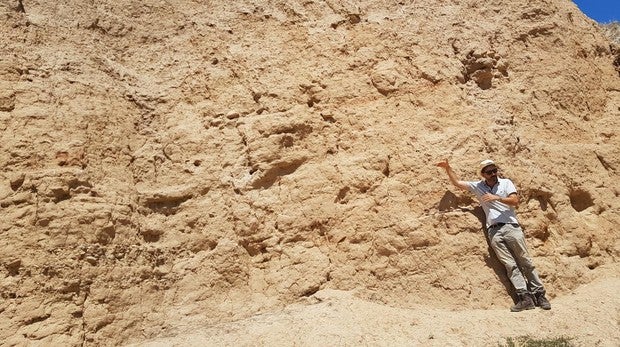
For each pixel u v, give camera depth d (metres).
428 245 5.20
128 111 5.85
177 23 6.81
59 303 4.47
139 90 6.12
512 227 5.05
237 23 6.82
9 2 5.90
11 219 4.64
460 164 5.53
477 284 5.00
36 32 5.87
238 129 6.00
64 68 5.71
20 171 4.88
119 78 6.09
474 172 5.49
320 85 6.22
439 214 5.32
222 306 5.07
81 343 4.41
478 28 6.77
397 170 5.61
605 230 5.81
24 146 5.00
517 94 6.34
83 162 5.14
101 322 4.58
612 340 4.28
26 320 4.33
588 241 5.61
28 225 4.65
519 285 4.89
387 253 5.25
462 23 6.77
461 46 6.55
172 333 4.76
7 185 4.79
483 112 6.01
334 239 5.39
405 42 6.46
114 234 4.97
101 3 6.67
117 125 5.64
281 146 5.79
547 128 6.22
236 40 6.67
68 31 6.14
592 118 6.60
